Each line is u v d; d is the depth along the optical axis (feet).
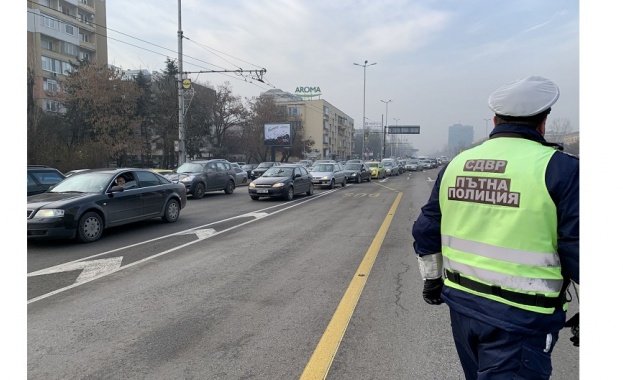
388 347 11.38
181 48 77.10
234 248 24.38
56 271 19.20
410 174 144.46
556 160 5.33
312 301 15.07
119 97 123.24
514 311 5.44
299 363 10.50
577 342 6.01
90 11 207.21
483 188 5.80
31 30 170.30
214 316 13.65
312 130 315.58
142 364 10.50
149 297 15.57
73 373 10.07
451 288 6.25
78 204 25.35
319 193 65.82
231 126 197.26
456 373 10.02
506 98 5.90
